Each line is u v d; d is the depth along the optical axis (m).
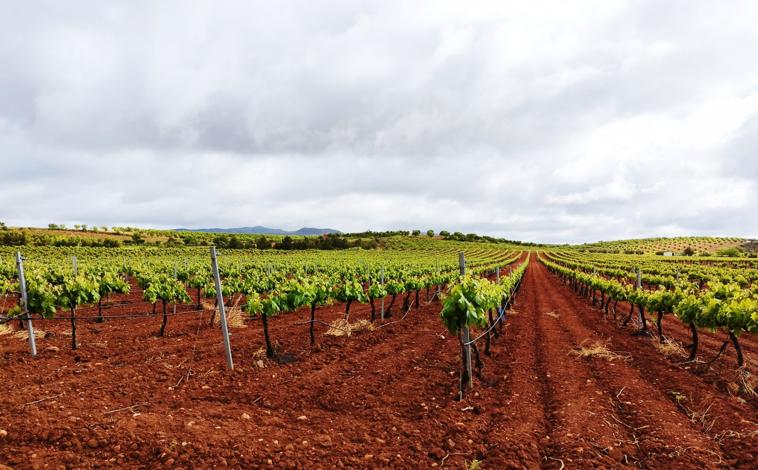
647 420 6.03
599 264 48.81
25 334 10.16
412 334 12.32
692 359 9.24
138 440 4.95
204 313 15.05
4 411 5.57
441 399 7.04
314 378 7.83
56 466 4.35
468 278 8.26
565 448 5.12
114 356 8.82
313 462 4.79
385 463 4.83
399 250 104.31
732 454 5.01
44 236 59.59
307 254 68.62
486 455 5.06
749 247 138.62
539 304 20.95
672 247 142.50
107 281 13.48
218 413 5.99
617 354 9.90
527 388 7.49
